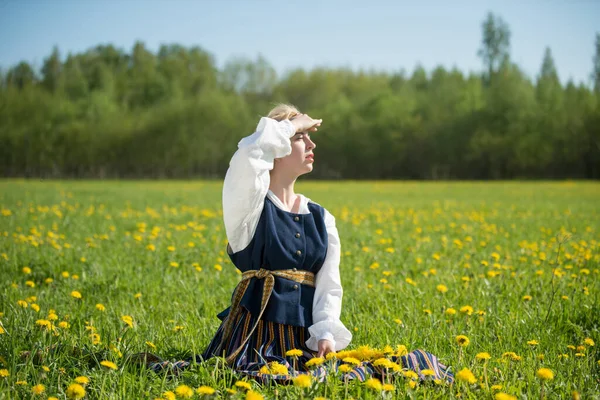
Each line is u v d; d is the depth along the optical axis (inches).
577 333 178.9
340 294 135.9
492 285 242.1
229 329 134.4
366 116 3238.2
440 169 3019.2
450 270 278.8
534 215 677.9
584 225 546.9
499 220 610.9
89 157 3191.4
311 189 1577.3
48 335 147.9
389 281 255.0
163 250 340.8
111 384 118.6
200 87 3836.1
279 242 133.2
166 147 3129.9
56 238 384.2
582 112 2642.7
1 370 116.3
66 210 681.0
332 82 3833.7
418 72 3909.9
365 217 612.4
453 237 447.2
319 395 109.7
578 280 248.7
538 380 128.3
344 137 3090.6
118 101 3762.3
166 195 1140.5
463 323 180.7
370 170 3134.8
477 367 131.2
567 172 2716.5
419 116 3097.9
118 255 319.9
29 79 3998.5
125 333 153.3
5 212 587.8
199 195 1152.8
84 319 184.2
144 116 3248.0
